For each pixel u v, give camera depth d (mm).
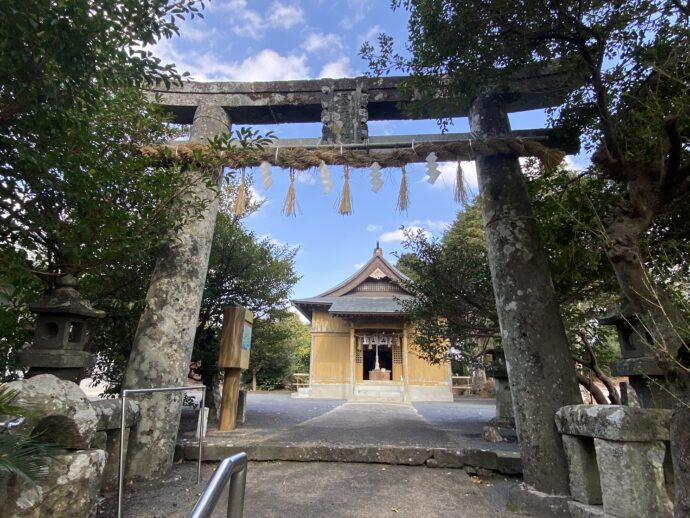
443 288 7793
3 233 3361
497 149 4555
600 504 3164
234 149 3928
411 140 4809
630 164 3158
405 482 4199
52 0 2252
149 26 2631
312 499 3734
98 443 3258
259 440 5539
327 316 23531
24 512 2262
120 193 3775
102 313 3750
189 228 4996
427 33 3844
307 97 5570
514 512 3551
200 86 5695
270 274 8875
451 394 21078
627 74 3867
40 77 2320
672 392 2367
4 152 2730
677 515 2229
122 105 4035
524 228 4445
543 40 3834
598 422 2957
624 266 2787
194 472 4465
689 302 2572
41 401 2498
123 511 3359
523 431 3902
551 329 4070
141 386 4418
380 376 22734
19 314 4434
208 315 8375
